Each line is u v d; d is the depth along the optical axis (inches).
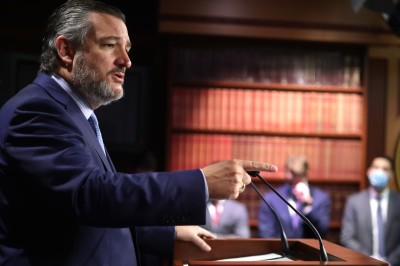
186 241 99.3
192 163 290.2
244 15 279.3
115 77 95.1
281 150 294.0
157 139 307.9
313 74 297.6
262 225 260.4
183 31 275.7
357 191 302.0
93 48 93.3
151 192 77.0
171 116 287.7
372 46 301.3
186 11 276.2
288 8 281.6
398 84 317.4
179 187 77.6
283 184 294.0
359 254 82.3
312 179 296.0
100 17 94.3
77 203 76.7
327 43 293.1
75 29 93.9
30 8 299.9
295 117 294.0
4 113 86.0
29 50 298.7
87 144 89.7
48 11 301.4
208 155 290.8
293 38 282.0
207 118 290.5
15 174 82.8
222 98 290.8
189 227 100.9
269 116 293.1
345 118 297.1
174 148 289.4
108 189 76.8
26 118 82.4
